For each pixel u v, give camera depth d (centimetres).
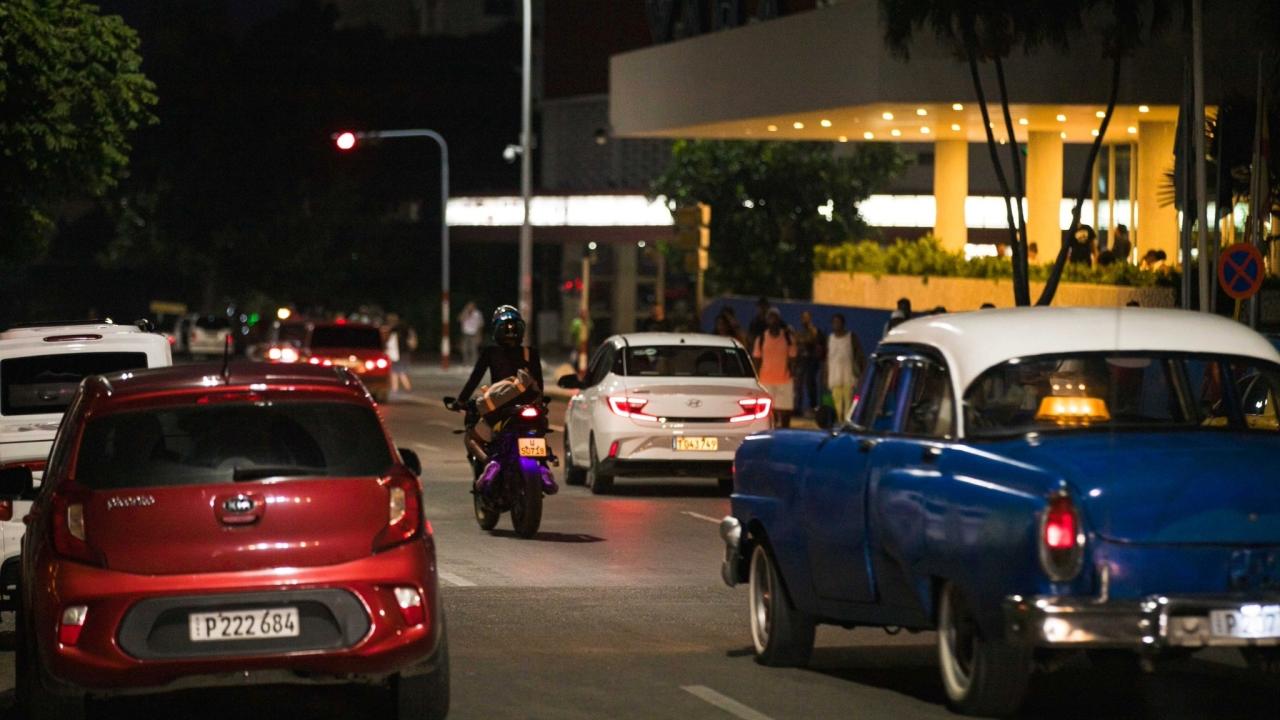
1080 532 995
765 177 6562
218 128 10750
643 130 5197
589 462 2759
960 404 1114
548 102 9269
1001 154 7038
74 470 1049
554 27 9231
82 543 1028
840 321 3784
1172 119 4247
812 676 1273
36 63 3061
